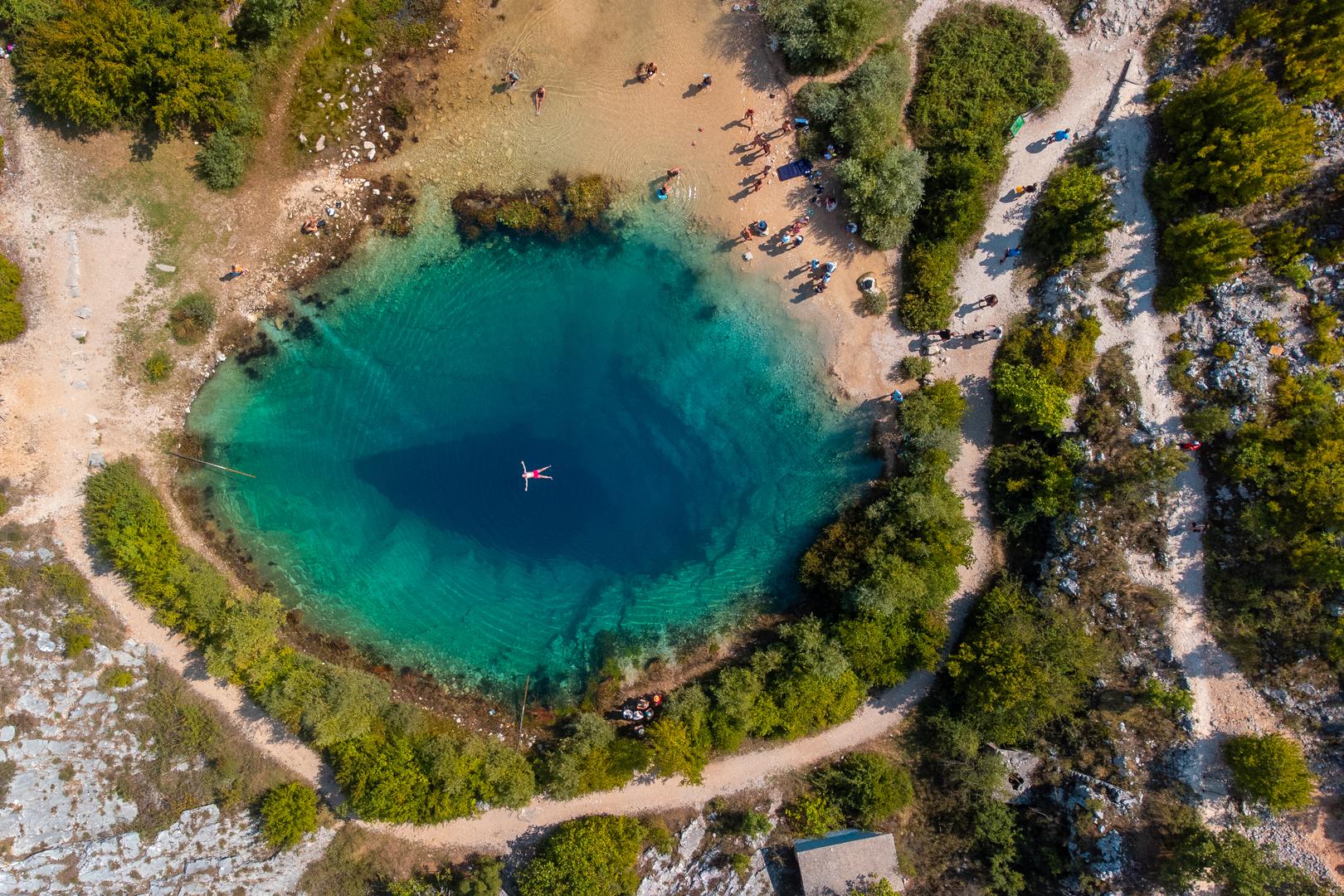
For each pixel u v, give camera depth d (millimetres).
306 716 35156
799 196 36875
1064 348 35094
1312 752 33625
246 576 38031
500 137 36938
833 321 37250
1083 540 35156
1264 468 33062
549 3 36406
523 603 38750
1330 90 33250
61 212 36594
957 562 35438
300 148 36812
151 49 33875
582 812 36625
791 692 35500
